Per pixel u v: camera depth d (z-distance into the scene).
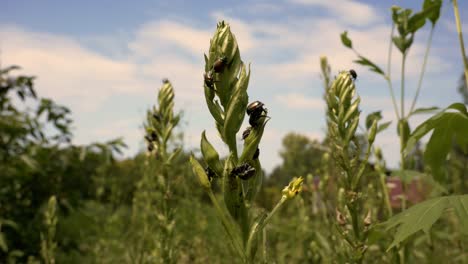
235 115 0.25
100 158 1.09
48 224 0.70
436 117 0.41
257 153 0.26
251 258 0.25
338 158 0.40
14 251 0.96
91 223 1.19
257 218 0.26
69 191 1.12
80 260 1.11
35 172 1.04
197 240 0.81
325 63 0.55
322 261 0.58
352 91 0.40
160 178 0.51
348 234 0.40
